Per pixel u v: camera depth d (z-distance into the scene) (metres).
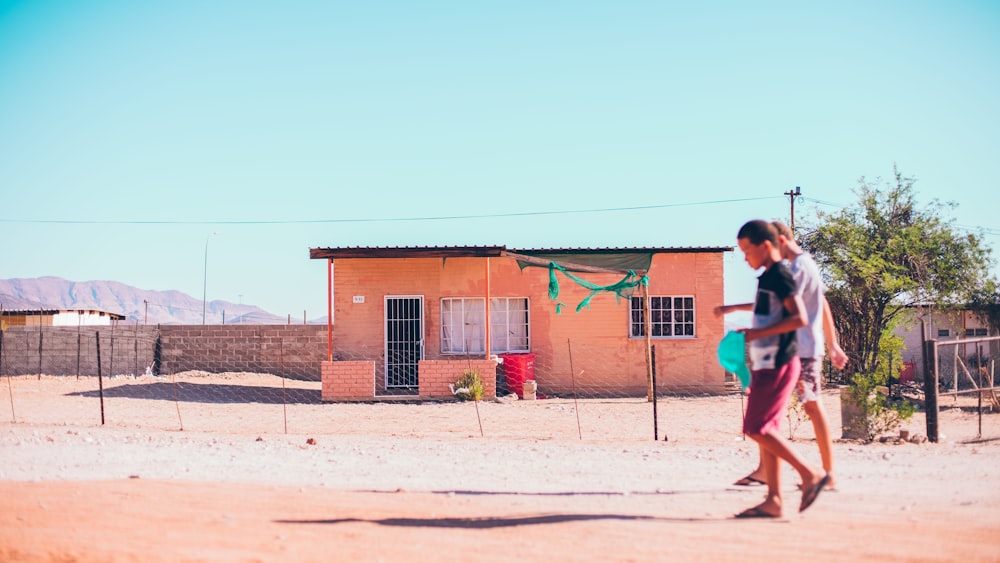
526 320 23.48
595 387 23.20
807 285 6.20
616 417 16.61
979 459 9.25
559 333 23.34
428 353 23.22
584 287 23.34
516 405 19.56
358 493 7.02
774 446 5.45
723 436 12.98
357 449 10.98
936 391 11.65
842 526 5.22
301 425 15.24
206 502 6.36
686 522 5.44
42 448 10.51
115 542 4.92
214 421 15.84
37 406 18.05
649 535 5.03
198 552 4.67
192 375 27.34
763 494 6.80
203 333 28.61
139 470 8.74
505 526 5.41
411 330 23.30
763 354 5.44
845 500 6.30
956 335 28.27
